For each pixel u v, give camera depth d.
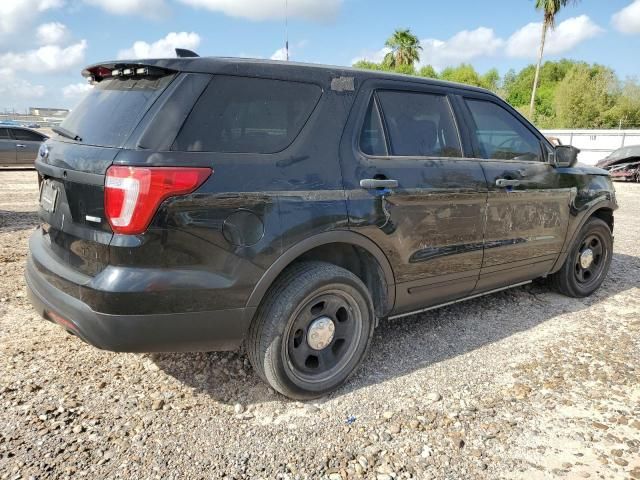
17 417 2.58
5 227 7.35
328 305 2.87
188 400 2.82
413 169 3.12
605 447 2.49
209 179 2.35
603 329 3.93
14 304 4.11
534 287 4.98
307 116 2.76
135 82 2.60
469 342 3.66
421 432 2.59
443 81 3.55
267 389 2.96
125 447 2.40
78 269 2.44
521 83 78.12
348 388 3.01
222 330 2.49
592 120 46.34
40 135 17.52
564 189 4.18
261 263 2.50
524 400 2.90
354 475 2.27
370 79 3.10
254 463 2.33
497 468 2.33
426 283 3.31
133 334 2.30
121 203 2.22
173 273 2.31
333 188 2.75
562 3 31.12
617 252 6.62
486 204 3.54
